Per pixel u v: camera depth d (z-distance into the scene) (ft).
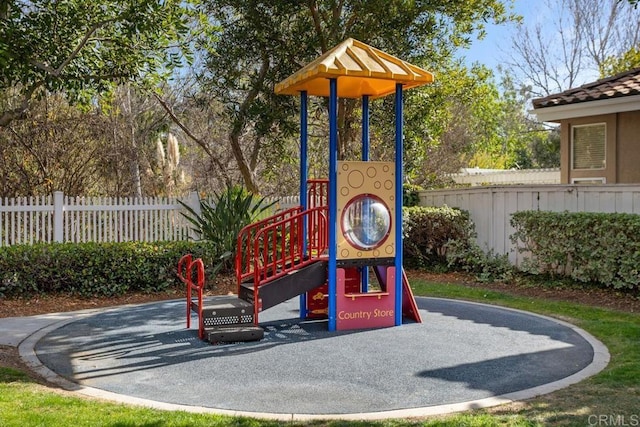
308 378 17.90
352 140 49.34
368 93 28.55
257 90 42.60
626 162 38.01
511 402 15.35
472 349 21.04
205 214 39.24
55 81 28.89
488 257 38.27
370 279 37.40
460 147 77.97
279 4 38.86
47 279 32.04
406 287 26.35
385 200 25.23
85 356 20.59
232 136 47.60
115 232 38.88
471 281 36.88
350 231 24.75
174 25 29.25
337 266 24.61
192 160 72.43
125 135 56.24
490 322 25.59
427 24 40.01
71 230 37.86
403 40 40.11
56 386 17.21
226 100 43.24
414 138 46.50
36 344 22.34
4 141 48.16
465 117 79.66
